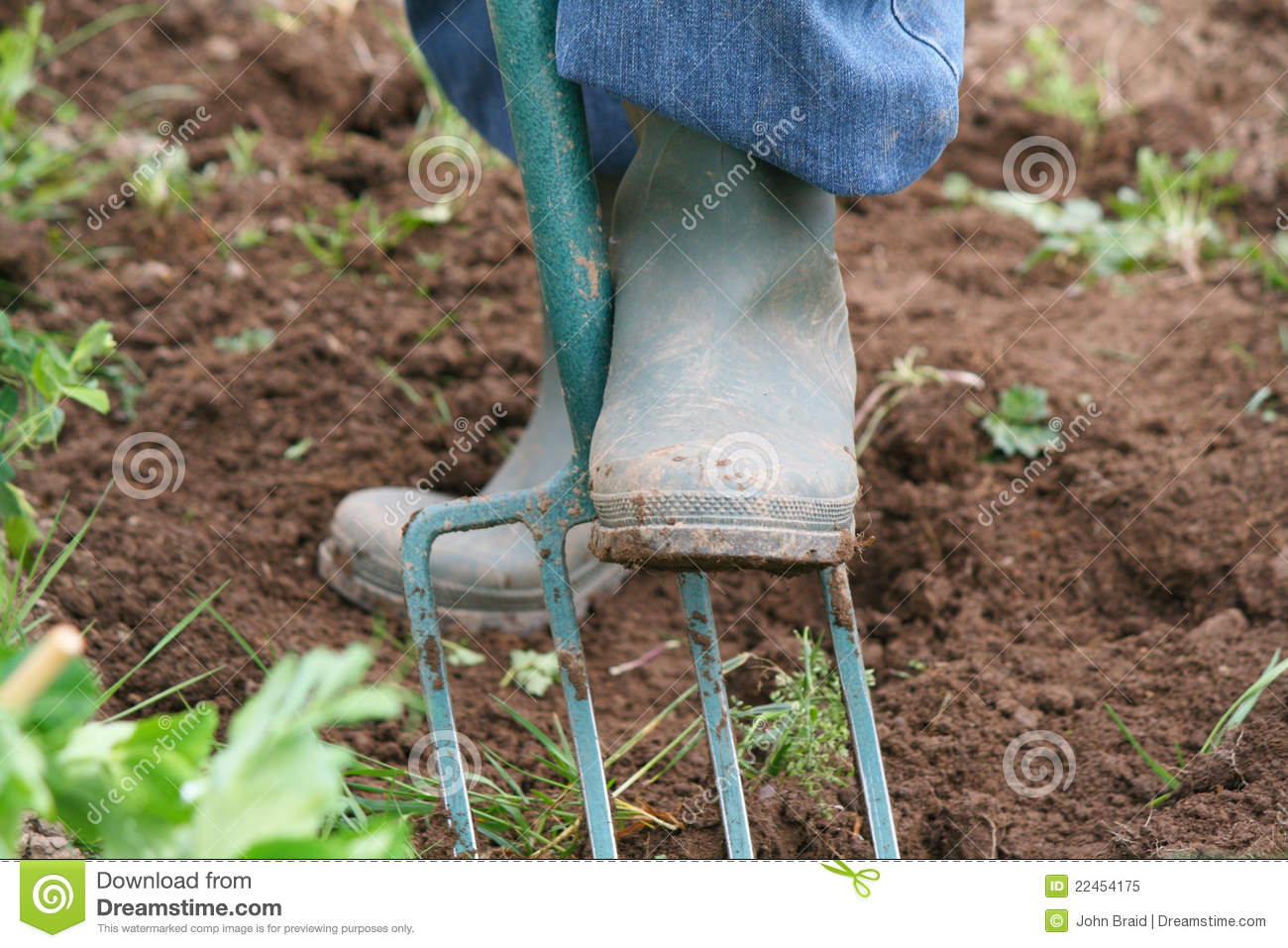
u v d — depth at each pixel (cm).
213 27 298
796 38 108
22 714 35
